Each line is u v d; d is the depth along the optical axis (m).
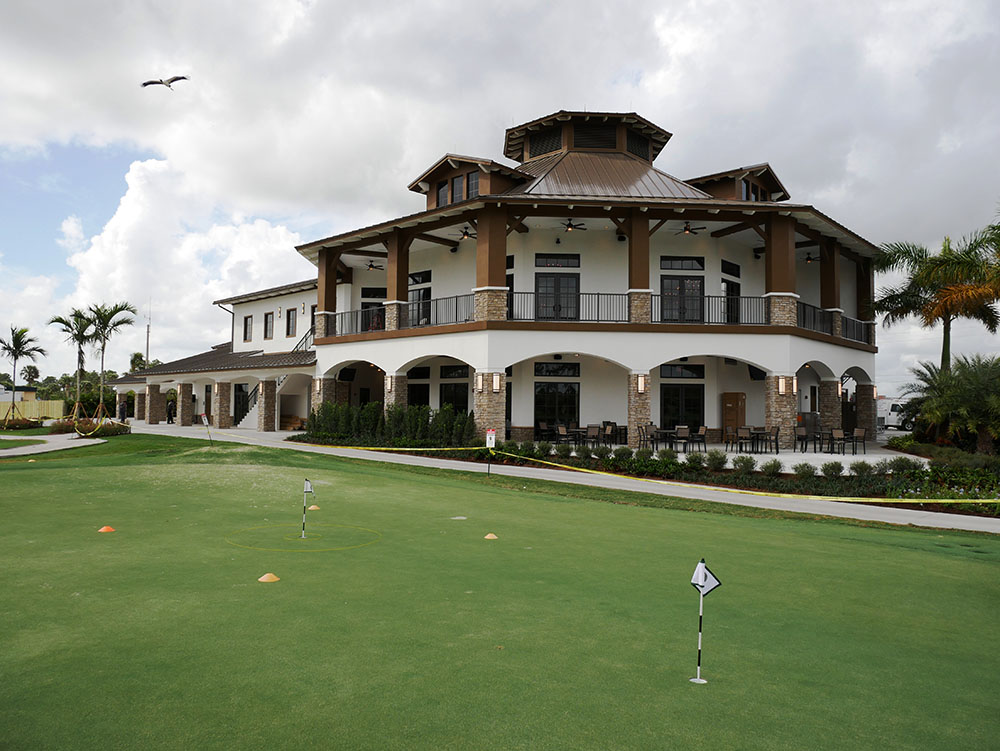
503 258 23.84
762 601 6.42
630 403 24.09
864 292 32.06
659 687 4.34
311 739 3.56
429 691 4.18
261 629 5.20
